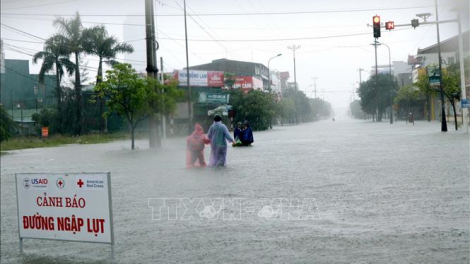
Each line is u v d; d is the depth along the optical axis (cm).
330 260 518
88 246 644
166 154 2380
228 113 5684
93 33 5428
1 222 862
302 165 1517
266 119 6819
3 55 4878
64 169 1789
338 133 4097
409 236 598
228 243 611
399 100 8012
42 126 5844
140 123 5766
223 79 6650
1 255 623
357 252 541
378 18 2516
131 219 787
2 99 7425
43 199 600
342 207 801
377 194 908
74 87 5738
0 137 4325
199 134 1581
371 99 9362
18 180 614
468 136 2698
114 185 1209
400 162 1464
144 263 548
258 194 966
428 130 3819
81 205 580
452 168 1252
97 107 5897
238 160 1802
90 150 3134
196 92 5769
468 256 509
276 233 648
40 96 7806
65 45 5459
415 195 878
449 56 6581
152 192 1059
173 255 572
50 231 600
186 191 1046
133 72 2942
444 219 680
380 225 664
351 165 1446
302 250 561
